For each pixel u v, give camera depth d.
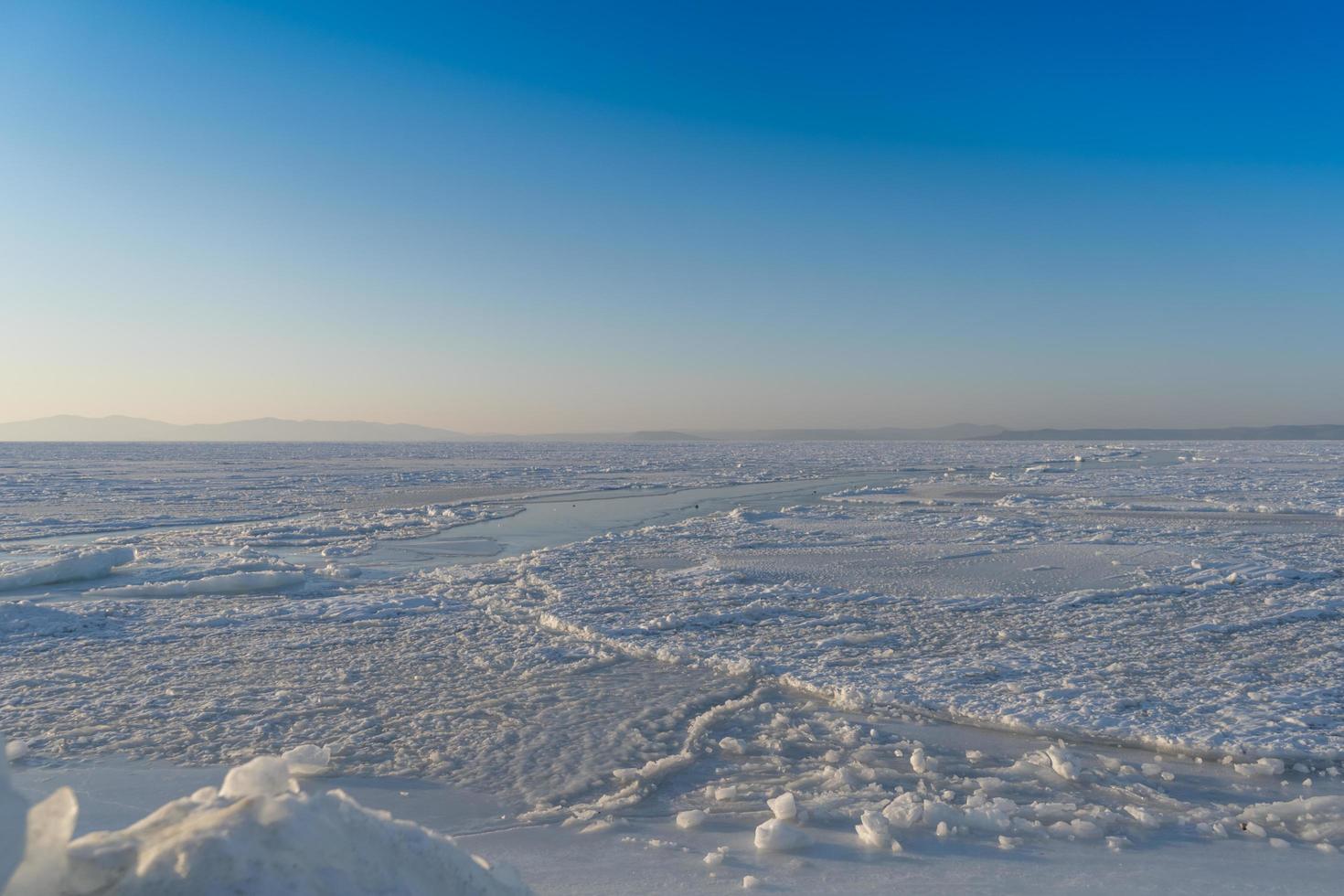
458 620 11.05
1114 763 5.95
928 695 7.47
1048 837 4.72
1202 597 11.84
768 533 19.41
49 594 13.02
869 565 14.69
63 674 8.48
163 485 38.47
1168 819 5.02
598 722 7.00
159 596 12.93
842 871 4.23
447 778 5.85
